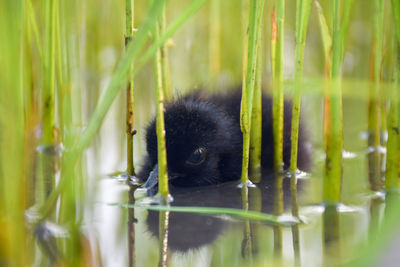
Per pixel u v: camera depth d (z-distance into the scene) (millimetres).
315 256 6309
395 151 8461
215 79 15109
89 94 14344
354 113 14172
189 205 8281
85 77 14805
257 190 9141
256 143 10031
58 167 10031
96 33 15250
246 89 8633
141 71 15984
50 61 10844
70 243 6750
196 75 16156
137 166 10438
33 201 8148
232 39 15992
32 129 10508
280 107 10086
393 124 8367
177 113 10391
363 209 7926
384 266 5562
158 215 7719
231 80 15484
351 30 16062
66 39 10219
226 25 15961
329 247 6543
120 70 5949
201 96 12289
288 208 8062
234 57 15992
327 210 7941
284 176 10008
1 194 6355
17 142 6422
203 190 9359
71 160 6973
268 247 6633
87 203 8281
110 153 11234
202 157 10086
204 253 6512
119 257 6434
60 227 7223
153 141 10086
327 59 8305
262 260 6297
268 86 13617
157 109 7984
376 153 11188
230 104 12102
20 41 6363
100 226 7312
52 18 10344
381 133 11742
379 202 8211
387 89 9164
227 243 6770
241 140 11102
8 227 6223
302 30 8336
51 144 11078
